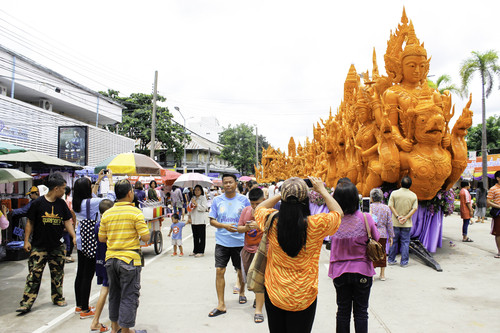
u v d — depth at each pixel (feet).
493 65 67.46
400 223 24.47
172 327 15.06
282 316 9.52
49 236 17.61
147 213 29.76
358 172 34.65
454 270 23.52
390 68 28.84
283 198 9.16
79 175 48.26
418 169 25.98
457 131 27.43
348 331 12.05
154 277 23.45
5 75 51.29
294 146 92.84
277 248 9.33
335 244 12.41
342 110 45.29
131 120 104.99
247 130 152.35
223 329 14.80
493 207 26.81
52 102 65.51
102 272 15.24
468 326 14.55
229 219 17.29
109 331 14.84
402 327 14.56
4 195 31.01
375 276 22.25
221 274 16.85
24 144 49.16
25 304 16.99
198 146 141.90
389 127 27.14
